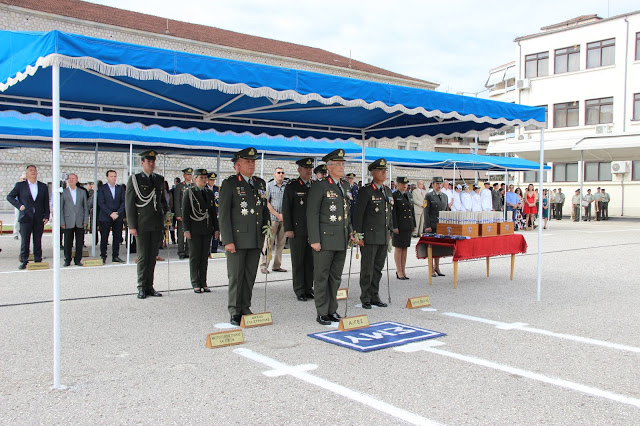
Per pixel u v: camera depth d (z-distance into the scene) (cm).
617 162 3238
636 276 1061
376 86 681
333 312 689
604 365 511
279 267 1112
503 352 552
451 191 1862
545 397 428
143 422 379
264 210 708
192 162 3625
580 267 1187
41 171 3347
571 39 3406
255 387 449
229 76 566
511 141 3447
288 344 580
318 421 381
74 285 912
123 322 669
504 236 995
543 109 871
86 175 3391
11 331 619
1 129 1180
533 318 707
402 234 997
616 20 3198
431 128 999
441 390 443
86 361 516
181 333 621
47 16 3294
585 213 3136
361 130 1048
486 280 1015
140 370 491
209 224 870
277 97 598
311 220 671
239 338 582
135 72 508
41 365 503
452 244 917
